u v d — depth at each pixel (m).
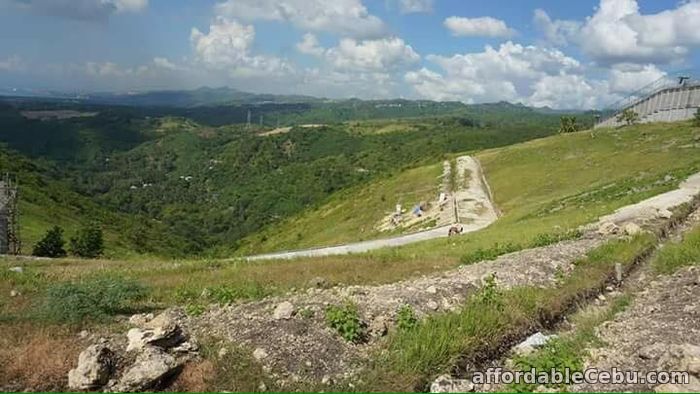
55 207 110.88
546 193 69.62
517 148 106.38
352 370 11.92
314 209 128.12
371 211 94.69
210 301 17.78
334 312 13.79
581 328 14.91
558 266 21.09
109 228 117.12
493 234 38.19
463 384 11.20
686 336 12.98
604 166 74.56
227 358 12.07
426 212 75.50
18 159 139.50
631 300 17.56
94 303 15.41
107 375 11.17
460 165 103.38
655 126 96.69
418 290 17.25
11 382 11.20
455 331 13.38
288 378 11.59
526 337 14.73
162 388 11.08
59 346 12.59
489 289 16.58
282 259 30.52
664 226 29.08
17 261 34.56
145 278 24.05
